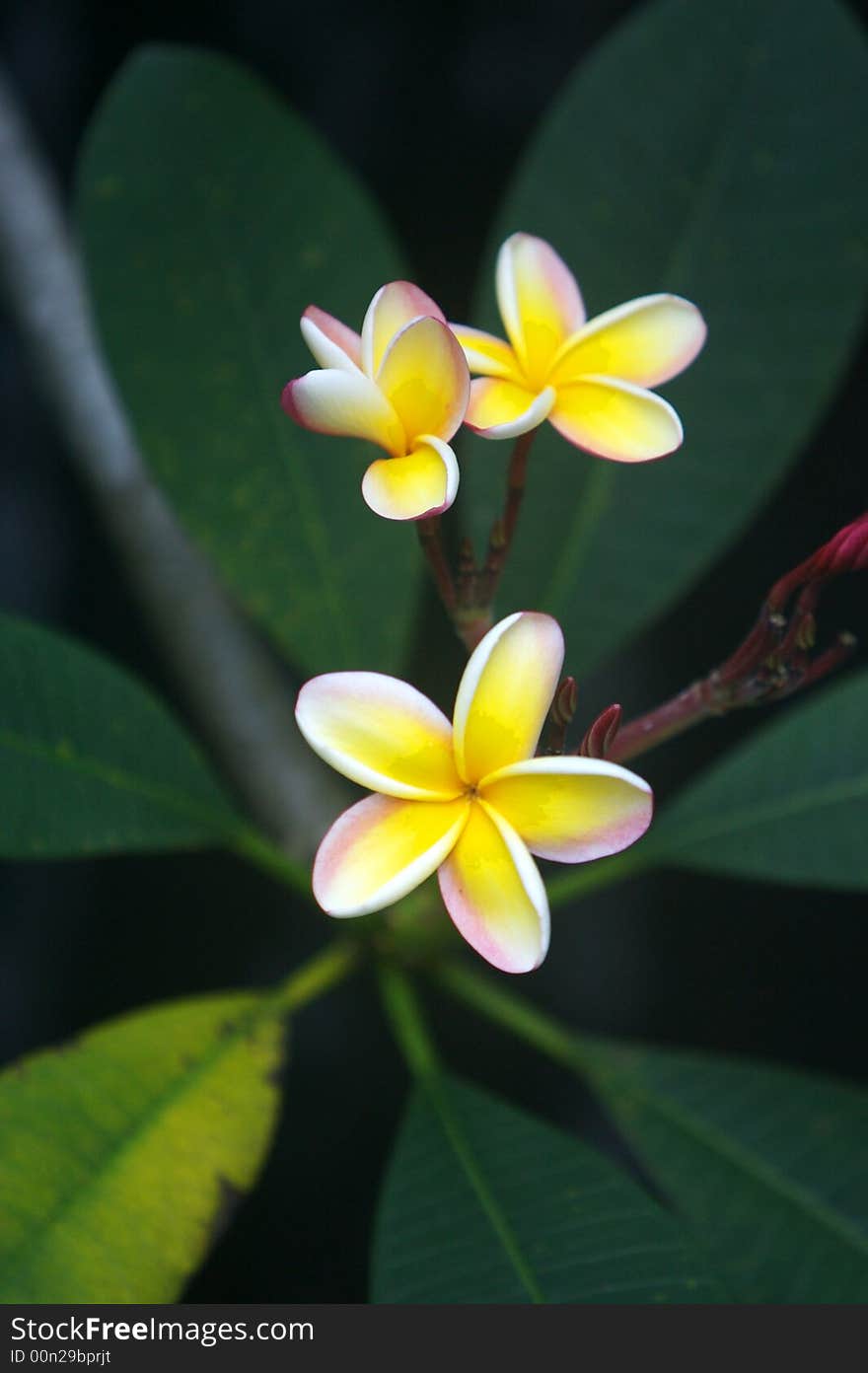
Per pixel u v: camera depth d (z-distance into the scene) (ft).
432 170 3.94
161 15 3.91
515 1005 2.77
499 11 3.92
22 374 4.01
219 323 2.85
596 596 2.89
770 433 2.89
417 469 2.17
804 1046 3.91
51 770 2.58
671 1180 2.68
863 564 2.16
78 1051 2.49
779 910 3.98
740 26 2.94
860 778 2.78
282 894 3.93
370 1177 3.70
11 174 3.08
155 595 3.00
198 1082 2.52
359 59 3.92
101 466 3.01
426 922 2.66
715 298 2.91
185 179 2.85
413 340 2.17
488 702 2.13
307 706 2.13
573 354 2.29
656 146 2.93
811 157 2.92
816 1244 2.61
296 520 2.84
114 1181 2.41
